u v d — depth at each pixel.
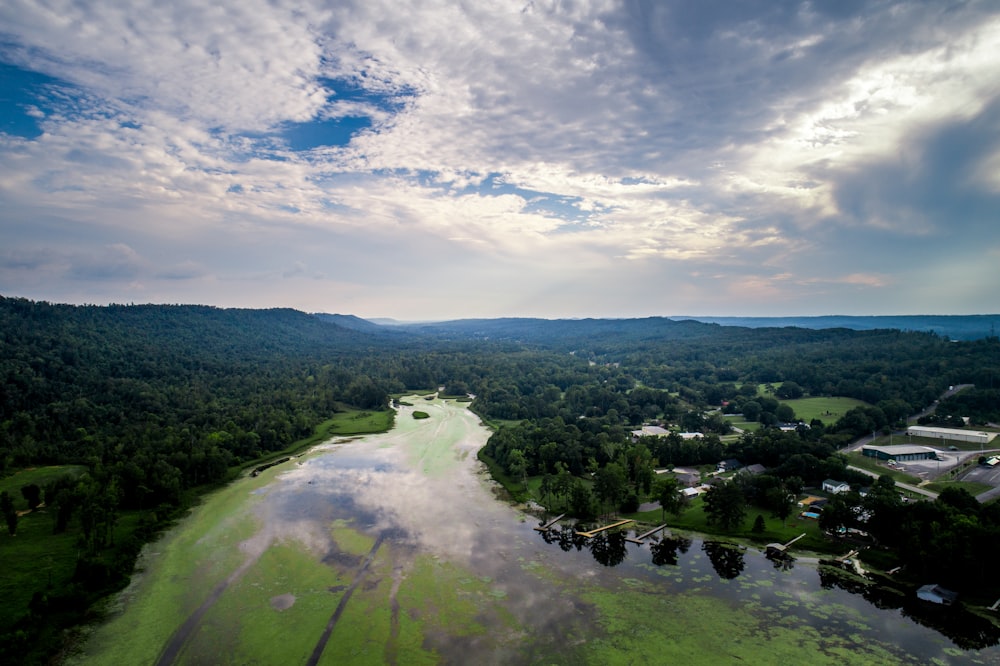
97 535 92.94
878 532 95.25
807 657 67.56
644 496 126.94
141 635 72.56
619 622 75.25
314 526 109.88
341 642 71.06
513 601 80.88
